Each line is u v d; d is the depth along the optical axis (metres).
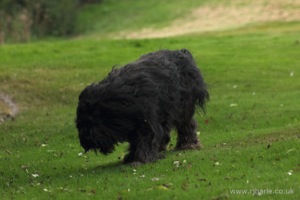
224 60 28.30
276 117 18.34
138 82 12.29
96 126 11.84
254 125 17.67
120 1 70.44
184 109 13.84
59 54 30.61
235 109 19.77
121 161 13.46
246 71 26.03
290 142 13.03
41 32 61.97
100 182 11.37
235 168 11.70
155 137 12.55
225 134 16.61
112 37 53.59
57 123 18.97
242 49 31.39
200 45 32.97
